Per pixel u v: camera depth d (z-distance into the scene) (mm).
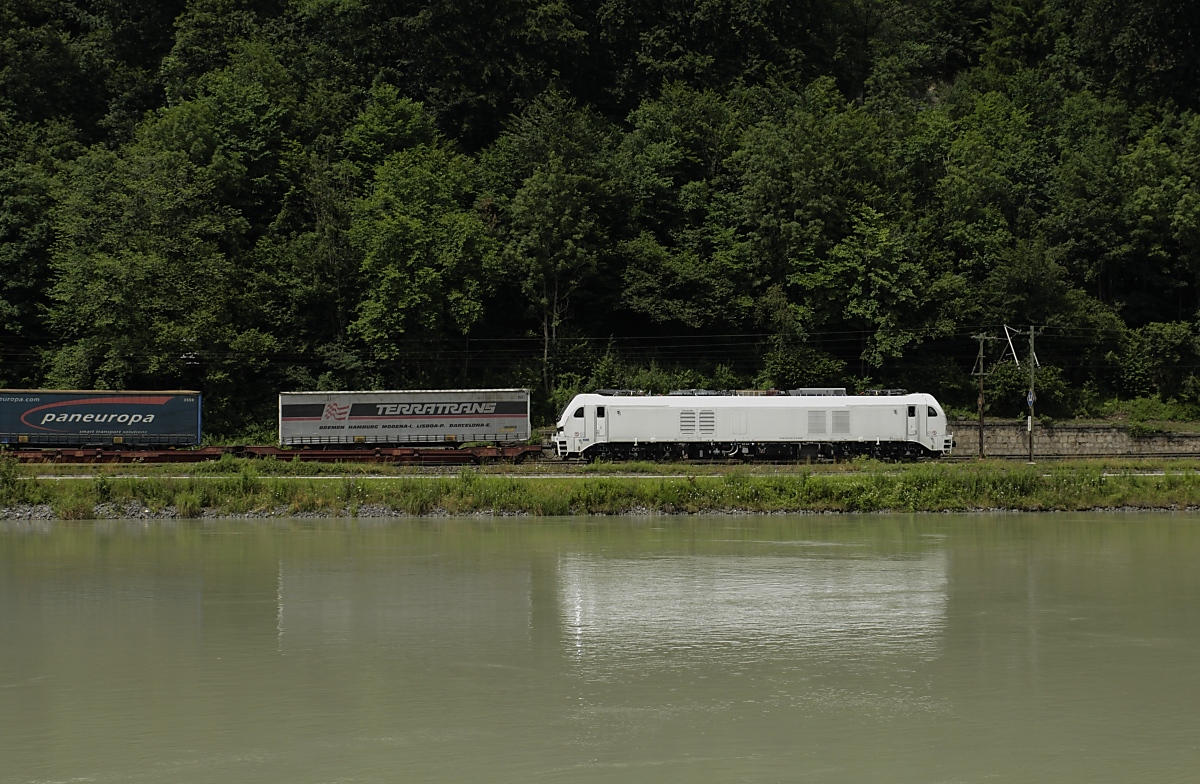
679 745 22797
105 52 112312
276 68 101562
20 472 65375
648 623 33594
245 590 38531
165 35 117688
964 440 87938
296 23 115125
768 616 34438
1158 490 61906
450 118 109000
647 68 113500
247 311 88938
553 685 27078
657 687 26906
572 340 94688
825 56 123312
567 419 80562
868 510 60188
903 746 22766
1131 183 101062
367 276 90375
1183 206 97812
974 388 95125
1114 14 116438
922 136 104688
